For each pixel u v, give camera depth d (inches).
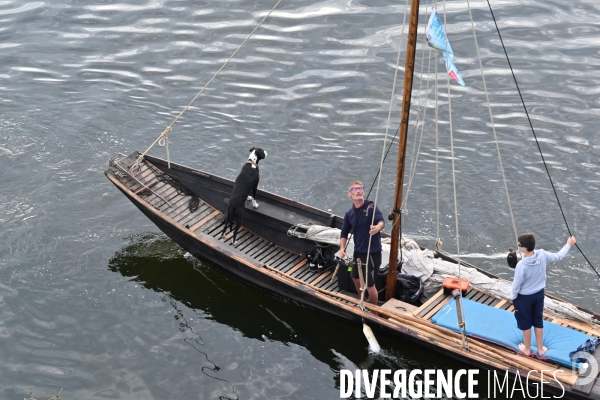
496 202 839.1
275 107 1008.9
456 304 614.9
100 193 869.8
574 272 739.4
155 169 805.9
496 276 674.2
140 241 799.1
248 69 1081.4
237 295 720.3
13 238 786.2
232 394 600.1
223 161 918.4
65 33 1184.2
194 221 766.5
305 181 879.7
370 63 1075.3
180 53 1123.9
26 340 651.5
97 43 1155.3
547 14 1165.1
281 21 1181.1
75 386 603.8
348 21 1170.6
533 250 547.2
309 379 619.2
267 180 882.1
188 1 1251.8
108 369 623.5
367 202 617.9
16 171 900.6
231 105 1016.9
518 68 1047.0
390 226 816.3
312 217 742.5
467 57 1072.2
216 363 634.8
